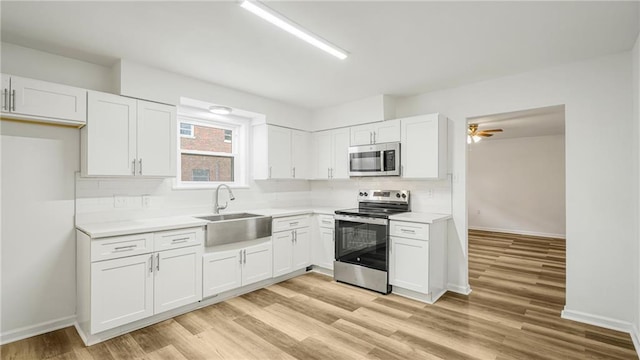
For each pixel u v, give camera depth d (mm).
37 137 2537
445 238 3531
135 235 2531
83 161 2641
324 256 4070
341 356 2197
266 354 2227
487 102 3320
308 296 3332
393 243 3361
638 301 2371
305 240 4109
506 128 6051
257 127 4160
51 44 2434
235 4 1903
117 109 2684
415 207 3871
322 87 3551
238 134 4164
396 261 3338
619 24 2133
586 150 2740
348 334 2508
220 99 3465
